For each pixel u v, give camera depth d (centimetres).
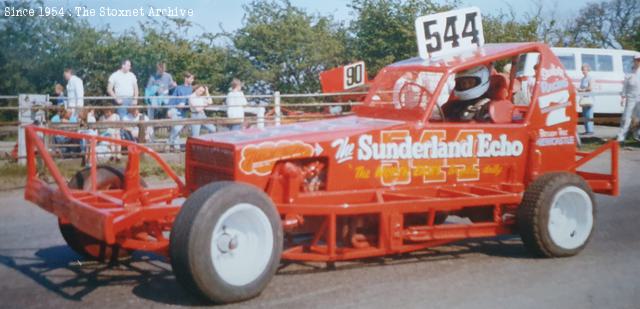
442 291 484
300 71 2162
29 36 2162
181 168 1069
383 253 520
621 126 1465
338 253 504
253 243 456
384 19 2259
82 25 2202
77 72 2164
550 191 562
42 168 1002
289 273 529
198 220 423
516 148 593
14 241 641
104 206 486
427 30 612
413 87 573
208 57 2083
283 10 2150
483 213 608
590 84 1609
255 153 491
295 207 491
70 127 1057
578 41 3028
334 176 519
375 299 464
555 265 558
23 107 1043
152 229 496
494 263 563
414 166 550
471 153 571
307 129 541
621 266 557
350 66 1416
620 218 767
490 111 588
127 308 445
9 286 497
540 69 608
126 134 1169
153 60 2095
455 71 568
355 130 529
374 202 534
